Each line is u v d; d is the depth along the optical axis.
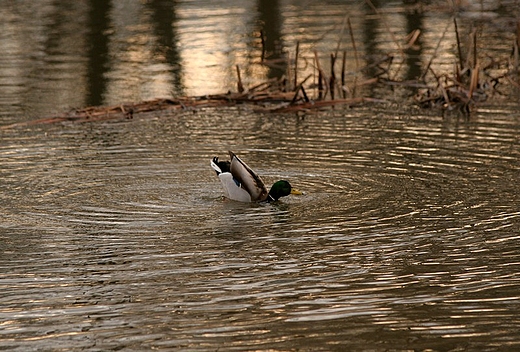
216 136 19.30
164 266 11.96
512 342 9.55
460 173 15.99
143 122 20.80
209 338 9.77
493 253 12.17
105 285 11.34
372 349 9.45
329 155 17.48
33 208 14.48
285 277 11.50
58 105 22.47
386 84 24.52
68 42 30.47
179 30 32.00
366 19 33.41
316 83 24.78
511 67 25.55
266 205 14.54
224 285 11.27
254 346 9.57
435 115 20.89
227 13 35.00
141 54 28.66
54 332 10.01
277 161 17.12
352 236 12.99
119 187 15.55
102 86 24.59
